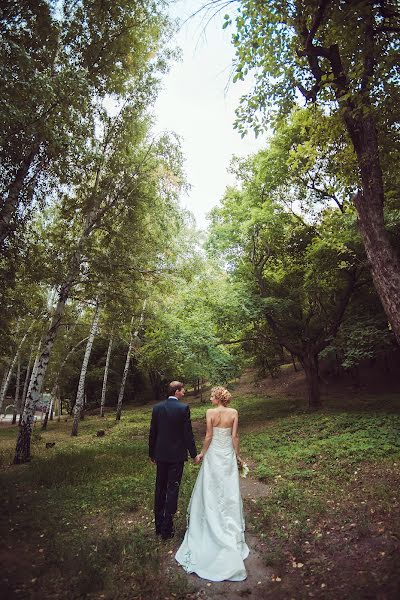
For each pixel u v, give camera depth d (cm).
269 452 923
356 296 1678
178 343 1553
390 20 565
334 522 466
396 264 512
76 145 840
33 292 1199
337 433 1042
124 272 1202
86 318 2269
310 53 576
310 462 787
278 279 1794
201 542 409
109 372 3294
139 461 931
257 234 1609
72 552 409
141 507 576
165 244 1312
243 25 560
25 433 1065
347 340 1409
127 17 1070
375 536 412
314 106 707
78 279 1164
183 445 478
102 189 1252
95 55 1048
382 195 547
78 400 1784
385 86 590
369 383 2261
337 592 320
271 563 385
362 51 558
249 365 2342
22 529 497
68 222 1255
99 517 541
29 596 331
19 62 652
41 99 682
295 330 1736
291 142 1432
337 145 804
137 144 1277
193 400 2923
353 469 692
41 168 914
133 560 395
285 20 561
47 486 728
